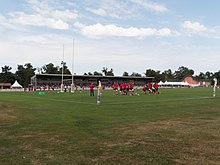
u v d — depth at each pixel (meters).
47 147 9.46
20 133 11.98
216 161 7.81
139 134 11.69
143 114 19.00
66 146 9.59
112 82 130.12
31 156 8.34
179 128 13.16
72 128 13.20
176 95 46.94
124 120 15.94
